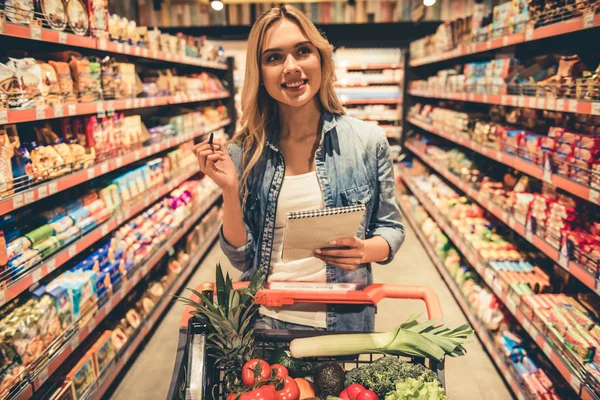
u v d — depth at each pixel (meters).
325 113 1.57
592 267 2.11
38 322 2.11
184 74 6.20
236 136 1.65
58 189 2.36
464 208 4.30
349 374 1.29
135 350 3.33
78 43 2.60
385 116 8.13
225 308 1.35
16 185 2.14
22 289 2.05
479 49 3.75
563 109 2.32
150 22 7.81
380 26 7.96
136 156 3.43
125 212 3.24
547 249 2.53
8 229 2.14
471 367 3.13
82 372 2.47
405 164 7.37
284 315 1.64
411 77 7.34
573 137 2.35
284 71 1.39
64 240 2.47
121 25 3.30
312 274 1.62
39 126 2.49
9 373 1.92
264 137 1.57
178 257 4.43
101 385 2.63
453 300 4.11
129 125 3.43
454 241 4.08
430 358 1.29
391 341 1.31
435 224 5.27
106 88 3.06
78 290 2.41
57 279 2.47
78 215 2.66
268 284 1.44
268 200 1.59
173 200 4.40
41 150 2.34
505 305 3.03
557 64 3.02
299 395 1.23
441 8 7.58
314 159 1.57
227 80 7.12
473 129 4.19
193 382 1.22
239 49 7.85
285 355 1.35
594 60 2.43
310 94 1.43
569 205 2.52
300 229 1.24
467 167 4.41
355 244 1.32
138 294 3.53
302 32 1.38
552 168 2.54
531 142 2.88
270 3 7.68
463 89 4.35
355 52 8.01
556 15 2.52
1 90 1.98
